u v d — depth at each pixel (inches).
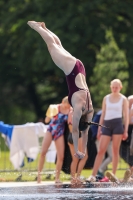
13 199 737.0
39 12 3009.4
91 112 876.0
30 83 3548.2
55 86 3518.7
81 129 869.8
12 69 3508.9
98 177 1130.7
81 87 869.2
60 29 2891.2
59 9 2970.0
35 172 1226.6
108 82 2454.5
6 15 3265.3
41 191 853.8
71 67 877.2
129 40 2896.2
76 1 2977.4
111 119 1087.0
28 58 3176.7
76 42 2888.8
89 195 780.6
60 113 1090.7
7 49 3297.2
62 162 1091.9
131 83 2755.9
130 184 985.5
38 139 1244.5
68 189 884.0
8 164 1504.7
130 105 1149.7
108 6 2992.1
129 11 2947.8
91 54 2960.1
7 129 1227.2
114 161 1095.6
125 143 1148.5
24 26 3097.9
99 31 2893.7
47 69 2989.7
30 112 3855.8
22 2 3181.6
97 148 1163.9
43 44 2952.8
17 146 1224.8
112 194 794.8
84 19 2918.3
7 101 3747.5
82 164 1072.2
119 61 2495.1
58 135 1087.0
